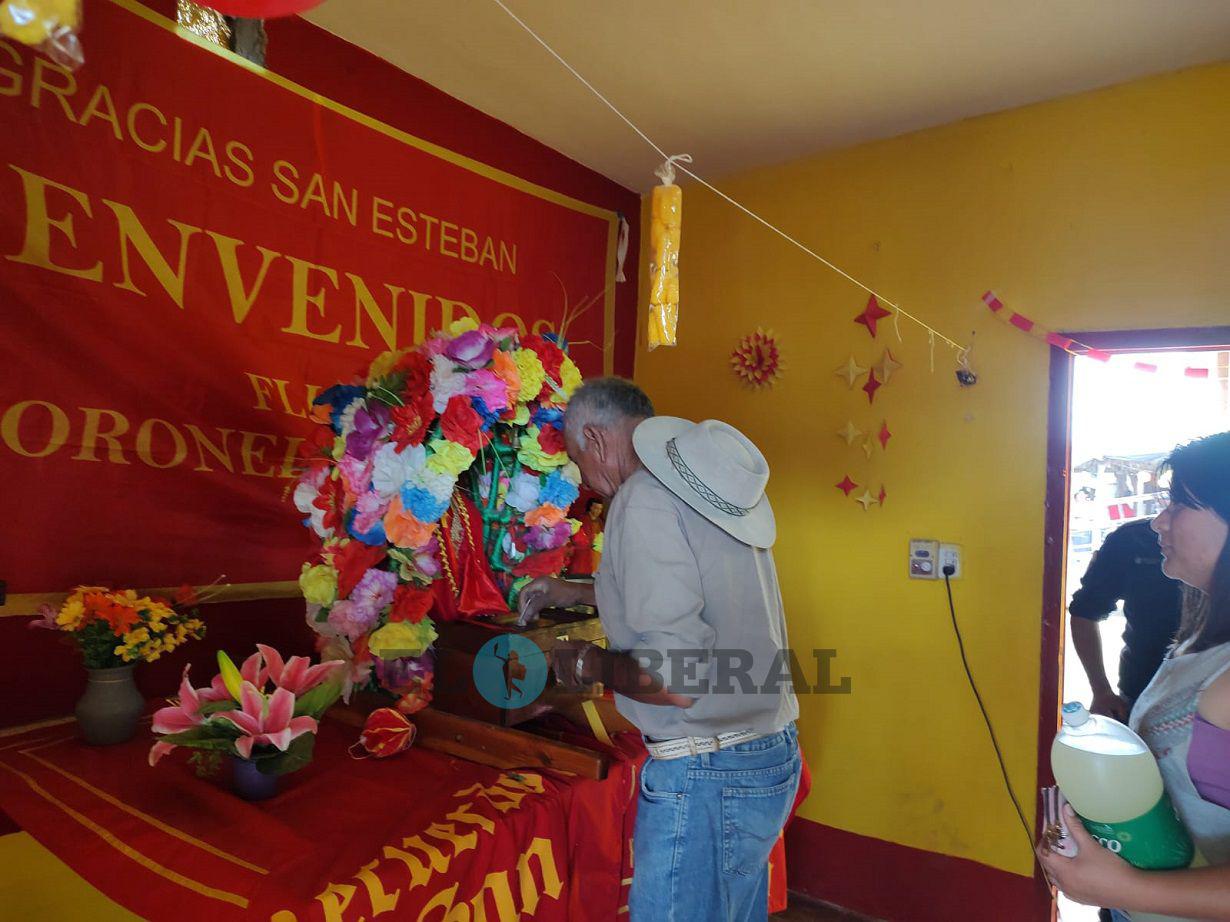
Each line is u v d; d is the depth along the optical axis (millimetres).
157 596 1757
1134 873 880
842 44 2059
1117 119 2252
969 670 2445
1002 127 2428
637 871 1375
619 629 1364
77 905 1590
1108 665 3207
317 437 1716
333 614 1604
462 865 1225
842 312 2701
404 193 2293
